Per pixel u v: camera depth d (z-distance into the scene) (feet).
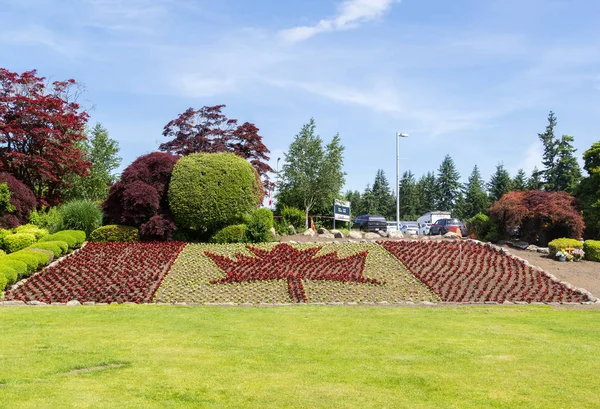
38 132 81.05
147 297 49.98
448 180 261.24
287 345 30.40
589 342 32.71
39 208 89.04
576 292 53.88
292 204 120.16
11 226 70.23
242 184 74.79
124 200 73.36
